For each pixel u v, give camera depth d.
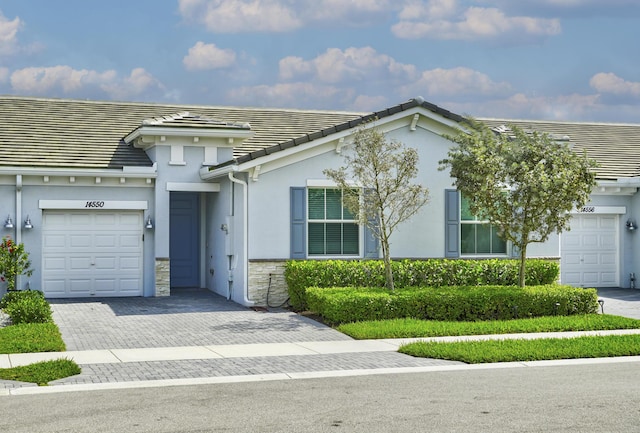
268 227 19.80
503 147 18.58
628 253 25.81
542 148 18.56
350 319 16.91
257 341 14.95
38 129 23.52
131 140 22.88
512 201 18.50
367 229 20.42
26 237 21.25
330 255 20.27
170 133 21.59
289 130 25.91
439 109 20.53
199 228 24.14
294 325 16.91
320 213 20.23
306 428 8.66
